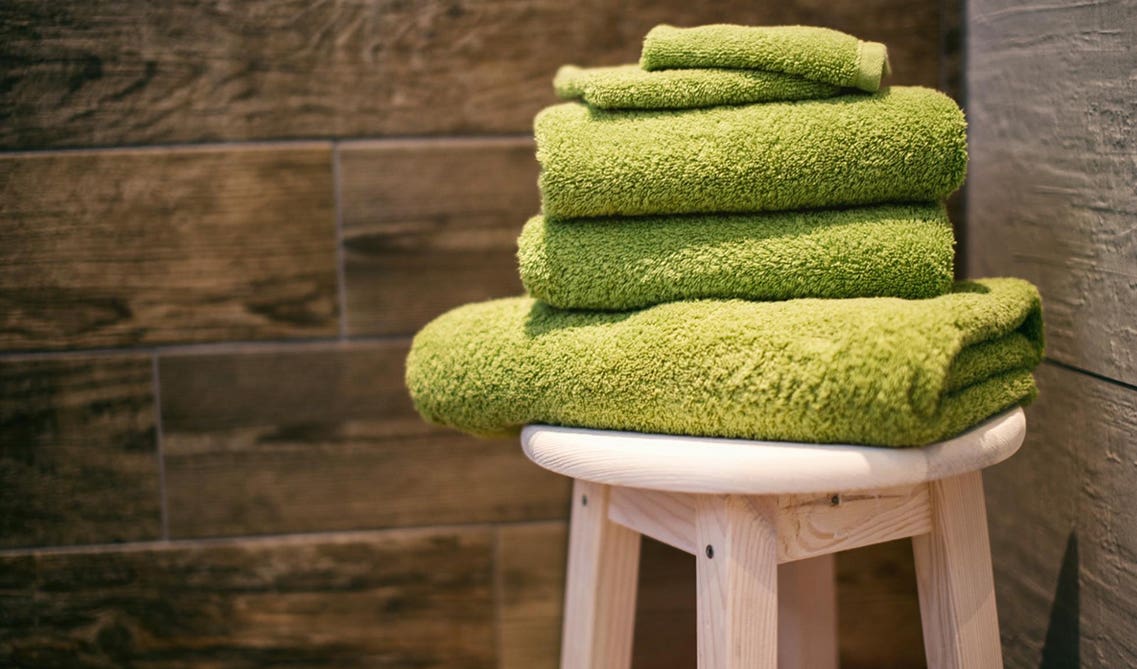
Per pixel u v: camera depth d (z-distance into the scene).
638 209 0.62
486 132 0.95
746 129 0.61
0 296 0.93
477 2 0.93
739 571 0.58
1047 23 0.78
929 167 0.61
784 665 0.83
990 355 0.61
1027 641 0.84
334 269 0.96
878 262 0.61
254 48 0.92
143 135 0.92
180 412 0.96
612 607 0.74
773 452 0.55
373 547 0.99
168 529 0.97
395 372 0.98
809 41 0.62
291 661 1.00
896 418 0.53
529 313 0.68
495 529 1.00
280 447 0.98
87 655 0.98
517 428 0.73
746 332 0.57
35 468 0.96
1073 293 0.75
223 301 0.95
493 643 1.01
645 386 0.59
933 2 0.95
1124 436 0.69
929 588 0.66
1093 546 0.73
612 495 0.71
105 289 0.94
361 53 0.93
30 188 0.92
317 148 0.94
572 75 0.70
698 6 0.94
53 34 0.90
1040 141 0.79
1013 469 0.87
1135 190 0.67
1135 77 0.66
